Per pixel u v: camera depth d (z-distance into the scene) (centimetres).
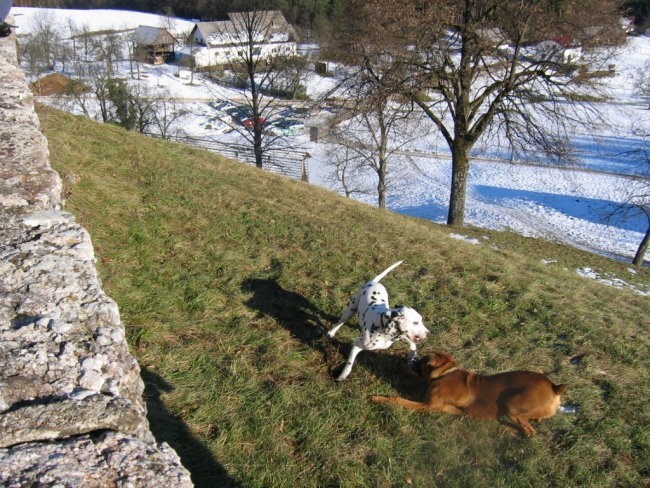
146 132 3562
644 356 693
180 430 469
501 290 828
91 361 307
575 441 519
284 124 4184
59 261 399
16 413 258
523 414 508
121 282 657
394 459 478
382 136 2470
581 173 3809
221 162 1244
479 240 1659
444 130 1914
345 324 672
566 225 3002
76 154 1003
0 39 990
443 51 1653
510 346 680
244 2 3316
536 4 1619
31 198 483
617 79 5747
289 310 682
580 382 617
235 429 479
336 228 963
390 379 585
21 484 222
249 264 771
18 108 678
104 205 834
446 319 721
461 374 531
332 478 453
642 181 3241
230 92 5116
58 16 7875
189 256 758
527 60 1823
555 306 793
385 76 1662
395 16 1575
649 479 492
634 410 579
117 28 7481
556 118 1753
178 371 539
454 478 466
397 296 759
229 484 429
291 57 3619
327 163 3164
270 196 1087
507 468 482
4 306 345
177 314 627
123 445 254
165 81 5366
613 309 854
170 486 236
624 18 1947
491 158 4112
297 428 495
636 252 2484
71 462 238
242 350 588
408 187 3516
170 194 938
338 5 3600
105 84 3947
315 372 578
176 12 8431
